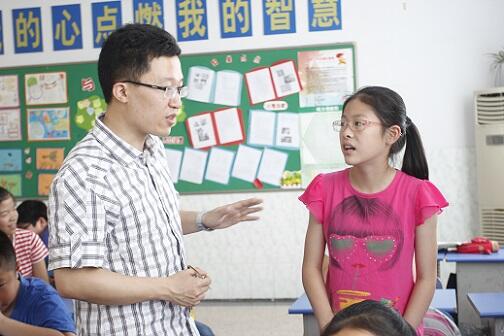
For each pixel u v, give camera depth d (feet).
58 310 7.72
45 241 13.98
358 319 3.29
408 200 7.15
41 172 20.30
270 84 19.30
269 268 19.63
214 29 19.53
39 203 14.19
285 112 19.27
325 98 19.10
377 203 7.18
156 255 5.81
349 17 19.01
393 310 3.41
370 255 7.15
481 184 17.88
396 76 18.85
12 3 20.38
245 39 19.43
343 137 7.12
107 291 5.40
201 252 19.98
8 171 20.47
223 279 19.88
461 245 14.15
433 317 9.14
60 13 20.15
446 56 18.66
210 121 19.61
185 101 19.70
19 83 20.38
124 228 5.66
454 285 14.71
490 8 18.44
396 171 7.32
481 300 9.86
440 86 18.71
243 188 19.54
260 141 19.42
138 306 5.70
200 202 19.74
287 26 19.22
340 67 19.02
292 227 19.43
